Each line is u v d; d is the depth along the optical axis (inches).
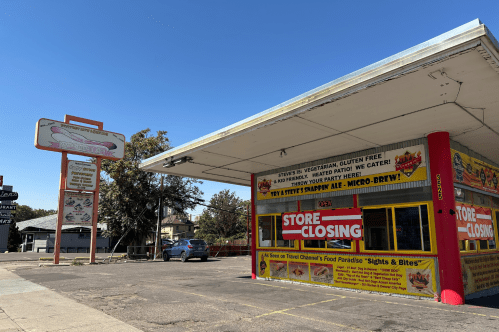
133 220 1141.1
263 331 227.6
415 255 349.1
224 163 491.8
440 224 328.5
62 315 270.2
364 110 285.9
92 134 860.6
